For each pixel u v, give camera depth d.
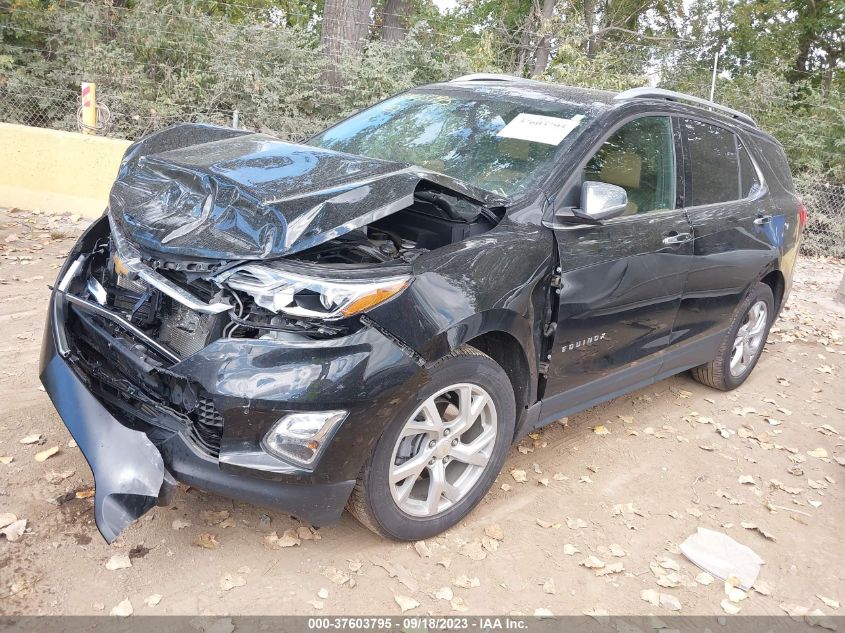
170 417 2.64
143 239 2.70
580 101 3.95
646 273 3.76
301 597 2.75
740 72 12.59
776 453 4.45
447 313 2.77
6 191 7.65
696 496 3.85
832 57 18.45
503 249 3.07
